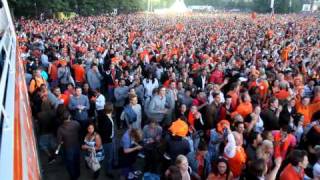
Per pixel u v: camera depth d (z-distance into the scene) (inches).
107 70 542.9
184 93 427.5
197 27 1999.3
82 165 370.9
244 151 295.3
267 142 278.7
